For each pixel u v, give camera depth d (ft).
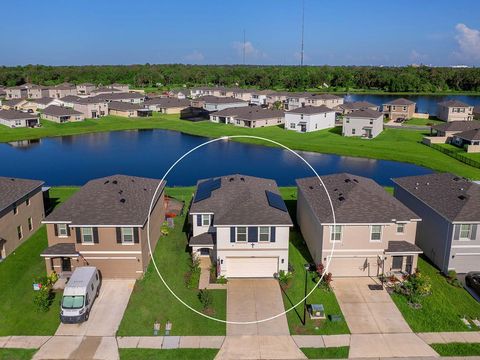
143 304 100.42
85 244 109.19
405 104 428.15
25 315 96.02
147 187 132.98
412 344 87.25
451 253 112.06
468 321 94.58
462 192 121.39
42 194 146.82
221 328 92.38
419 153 285.43
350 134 347.15
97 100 469.98
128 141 349.20
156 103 504.02
